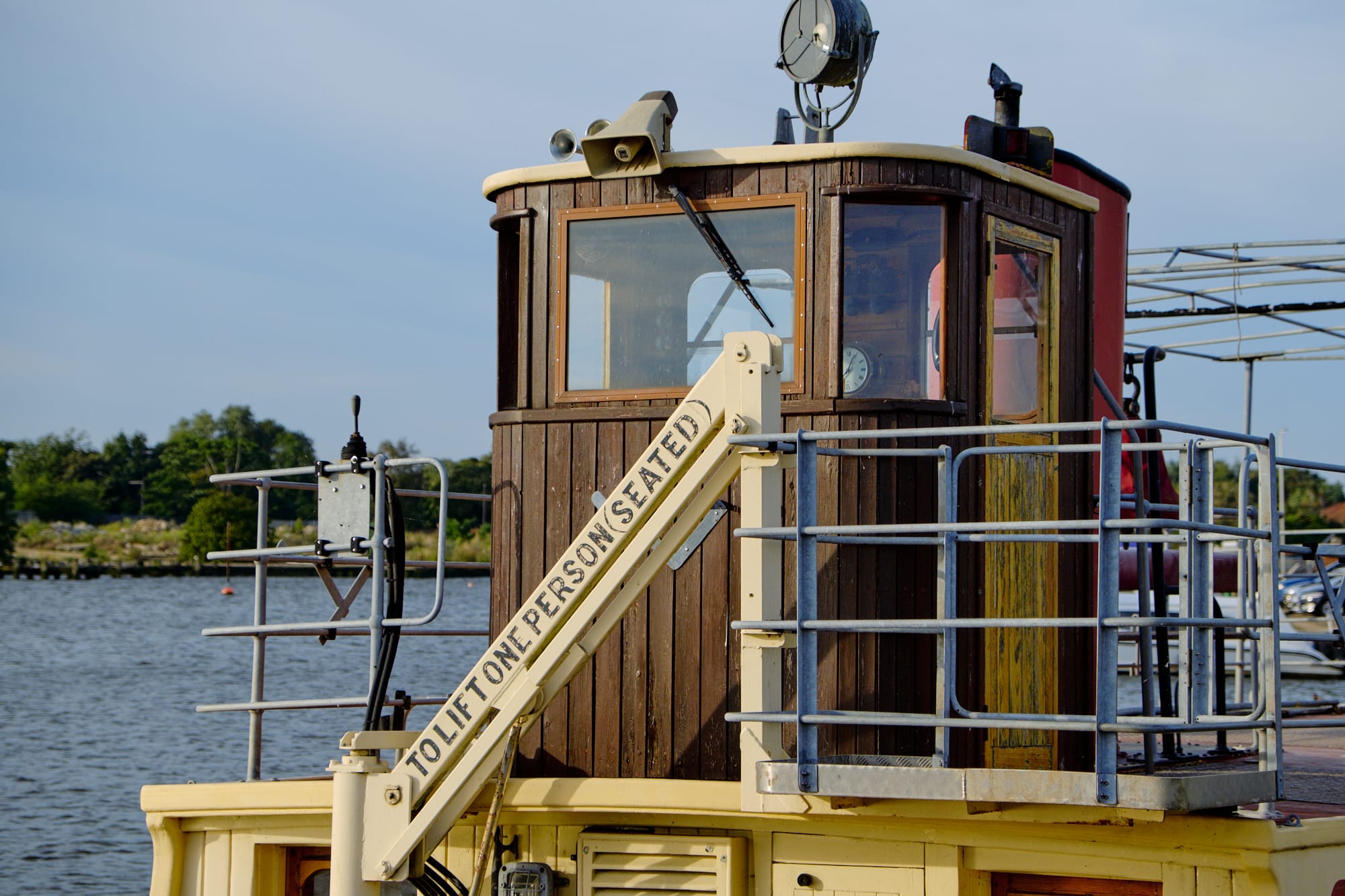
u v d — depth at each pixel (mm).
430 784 6879
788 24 7707
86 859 18125
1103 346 11406
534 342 7566
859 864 6742
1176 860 6277
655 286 7387
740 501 7191
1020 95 8133
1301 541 30859
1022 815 6219
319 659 35625
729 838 6863
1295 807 6934
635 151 7301
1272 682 6066
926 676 6980
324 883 7773
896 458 6957
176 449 107250
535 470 7504
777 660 6539
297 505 91875
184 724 26500
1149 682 7820
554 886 7156
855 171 7074
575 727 7379
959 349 7148
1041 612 7680
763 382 6457
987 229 7328
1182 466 6320
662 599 7285
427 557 46938
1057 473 7895
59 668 36062
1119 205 11617
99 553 96062
